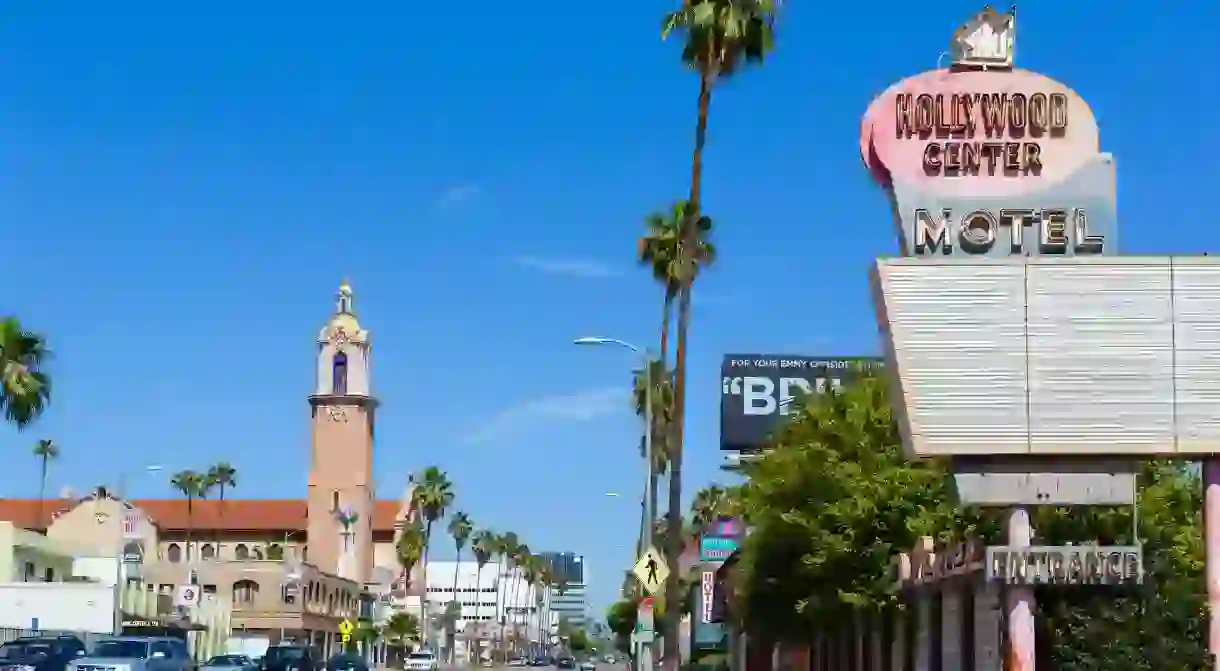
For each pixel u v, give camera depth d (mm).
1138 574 28359
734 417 79375
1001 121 31469
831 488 40188
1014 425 29516
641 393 77125
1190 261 29828
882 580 39219
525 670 157000
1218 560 29328
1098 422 29469
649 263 58750
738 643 78312
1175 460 30438
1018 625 28672
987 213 31094
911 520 38406
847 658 50500
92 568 87188
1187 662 28734
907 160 31453
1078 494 29500
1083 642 28812
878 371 47500
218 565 118125
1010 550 28609
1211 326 29656
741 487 50844
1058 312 29812
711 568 85375
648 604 57406
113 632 75688
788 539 41219
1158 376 29547
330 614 129625
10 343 54375
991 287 29953
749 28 42406
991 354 29750
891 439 41281
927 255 30750
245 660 51719
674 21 42938
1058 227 31047
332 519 154750
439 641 178625
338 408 156125
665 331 58969
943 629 36062
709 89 43156
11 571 77438
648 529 54188
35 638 47344
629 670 102125
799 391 49312
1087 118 31391
